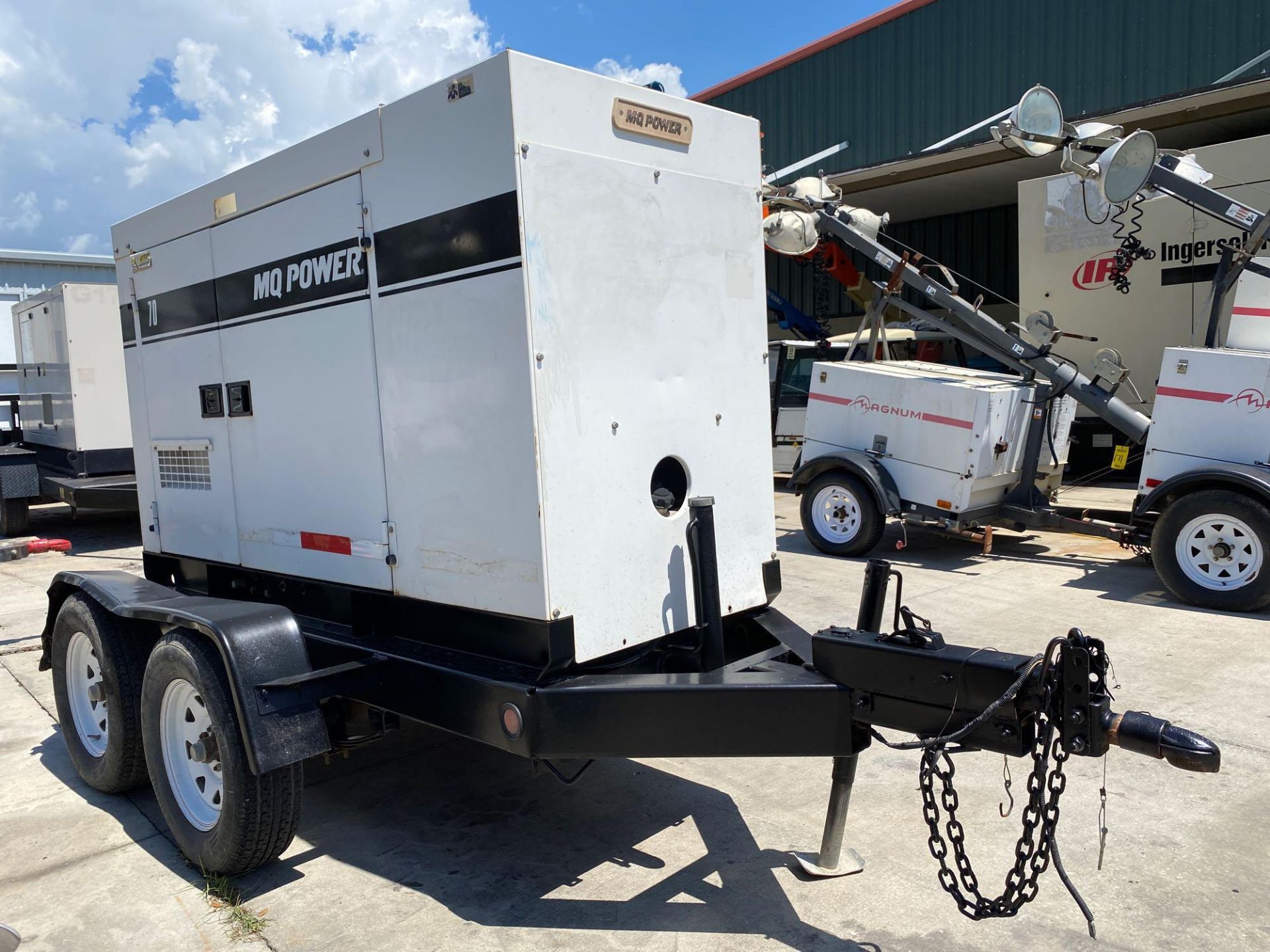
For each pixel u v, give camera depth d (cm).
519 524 257
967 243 1563
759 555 325
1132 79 1264
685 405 293
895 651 227
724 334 306
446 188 263
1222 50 1183
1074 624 551
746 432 317
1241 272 610
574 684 255
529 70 245
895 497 738
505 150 244
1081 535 832
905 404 730
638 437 278
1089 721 197
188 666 284
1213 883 276
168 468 411
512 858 300
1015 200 1445
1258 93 947
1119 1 1264
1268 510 547
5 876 299
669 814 329
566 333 256
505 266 249
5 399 1261
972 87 1424
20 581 783
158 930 264
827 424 787
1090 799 334
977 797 339
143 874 299
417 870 294
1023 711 207
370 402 301
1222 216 602
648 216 279
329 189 304
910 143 1506
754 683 246
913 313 810
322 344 316
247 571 374
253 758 263
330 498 323
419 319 278
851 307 1698
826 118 1616
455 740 405
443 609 289
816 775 361
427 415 280
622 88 269
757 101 1720
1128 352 1015
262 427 350
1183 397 599
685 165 291
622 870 290
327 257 309
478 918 265
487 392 260
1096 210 693
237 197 344
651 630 285
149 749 310
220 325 364
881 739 235
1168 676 452
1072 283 1045
